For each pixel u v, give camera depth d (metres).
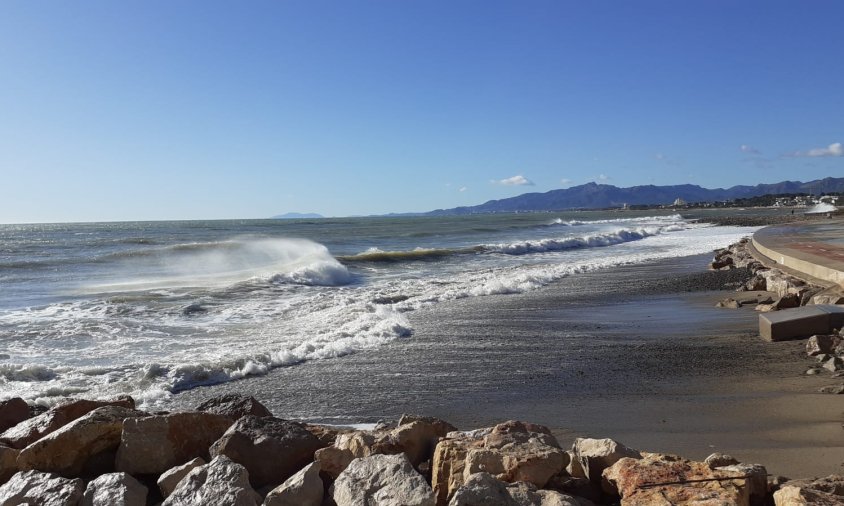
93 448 4.53
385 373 9.64
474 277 22.62
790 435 6.41
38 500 3.78
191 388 8.95
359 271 25.19
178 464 4.55
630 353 10.79
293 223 113.06
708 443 6.31
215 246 33.69
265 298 17.30
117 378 9.18
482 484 3.47
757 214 120.19
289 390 8.79
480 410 7.81
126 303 15.91
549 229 65.31
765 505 3.88
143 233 65.75
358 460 3.98
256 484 4.35
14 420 5.70
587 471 4.31
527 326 13.44
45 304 15.81
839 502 3.51
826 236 32.00
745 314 14.38
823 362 9.57
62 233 70.56
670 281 21.05
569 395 8.38
